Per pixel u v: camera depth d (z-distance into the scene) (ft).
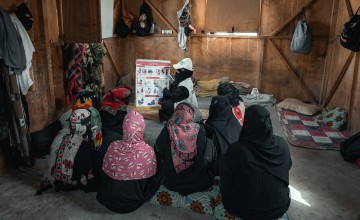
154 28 20.53
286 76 19.08
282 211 7.06
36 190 9.11
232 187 7.02
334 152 12.01
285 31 18.49
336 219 8.05
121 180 7.80
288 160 6.91
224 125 9.12
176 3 19.77
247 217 7.02
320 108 17.16
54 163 8.80
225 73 20.27
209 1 19.24
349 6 14.78
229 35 19.43
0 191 9.03
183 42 19.06
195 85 19.72
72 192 9.03
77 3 11.90
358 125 13.00
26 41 9.60
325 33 17.83
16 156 10.18
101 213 8.12
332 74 17.10
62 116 11.78
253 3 18.49
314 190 9.37
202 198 8.14
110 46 18.83
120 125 10.94
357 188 9.52
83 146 8.66
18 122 9.66
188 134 7.91
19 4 10.13
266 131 6.56
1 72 9.21
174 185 8.22
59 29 12.35
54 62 12.53
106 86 18.72
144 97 15.16
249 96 18.45
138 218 7.92
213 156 8.46
